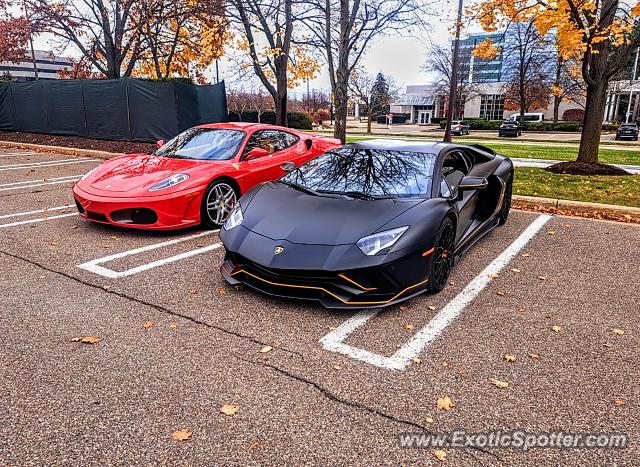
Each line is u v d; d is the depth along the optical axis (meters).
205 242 4.96
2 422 2.16
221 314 3.29
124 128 13.39
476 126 55.69
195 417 2.22
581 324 3.27
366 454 2.01
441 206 3.74
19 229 5.30
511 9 9.25
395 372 2.63
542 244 5.15
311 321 3.22
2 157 11.95
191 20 15.54
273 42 11.54
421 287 3.50
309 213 3.60
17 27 15.61
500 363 2.75
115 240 4.95
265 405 2.32
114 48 15.88
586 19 9.25
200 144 6.09
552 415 2.30
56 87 14.83
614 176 9.45
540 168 10.88
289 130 6.96
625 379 2.61
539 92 51.53
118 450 2.00
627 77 51.75
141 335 2.98
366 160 4.37
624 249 4.97
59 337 2.93
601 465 1.99
